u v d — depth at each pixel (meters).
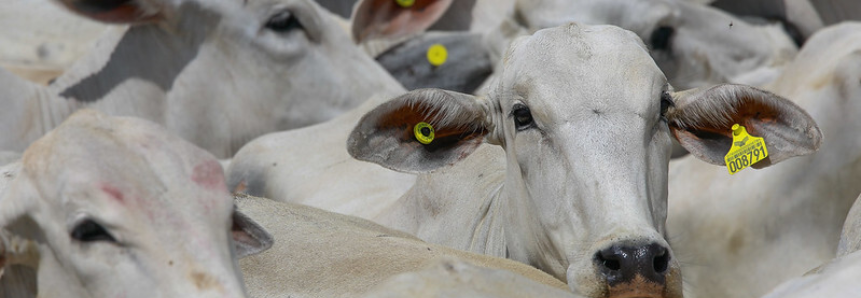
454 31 13.16
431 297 4.75
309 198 9.59
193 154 5.34
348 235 6.50
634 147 6.40
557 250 6.52
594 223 6.23
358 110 10.60
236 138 10.81
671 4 11.76
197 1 10.59
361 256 6.08
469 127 7.07
